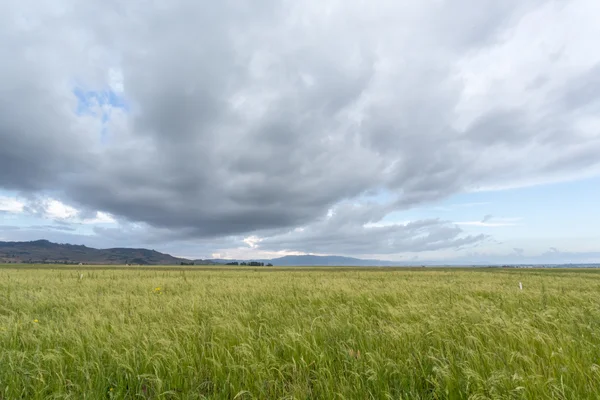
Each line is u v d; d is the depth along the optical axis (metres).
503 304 9.08
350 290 12.45
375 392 3.77
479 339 5.04
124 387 4.05
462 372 3.96
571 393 3.51
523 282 21.31
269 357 4.54
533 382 3.60
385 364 4.23
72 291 13.80
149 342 5.22
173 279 22.61
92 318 6.95
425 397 3.76
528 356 4.47
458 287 14.98
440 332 5.43
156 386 4.00
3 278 21.55
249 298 10.93
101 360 4.71
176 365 4.37
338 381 4.06
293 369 4.23
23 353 4.62
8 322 6.77
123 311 8.19
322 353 4.52
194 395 3.78
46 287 15.62
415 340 5.20
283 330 5.99
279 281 20.25
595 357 4.61
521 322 5.88
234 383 4.01
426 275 35.09
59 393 3.68
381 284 17.16
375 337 5.42
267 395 3.86
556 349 4.69
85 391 3.84
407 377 4.07
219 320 6.47
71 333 5.79
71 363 4.63
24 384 4.00
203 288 14.87
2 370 4.29
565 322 6.50
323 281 19.67
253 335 5.74
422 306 8.03
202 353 4.77
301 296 11.34
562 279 26.31
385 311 7.81
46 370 4.28
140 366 4.46
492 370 4.00
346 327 6.07
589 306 8.60
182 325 6.37
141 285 16.77
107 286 16.27
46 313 8.59
